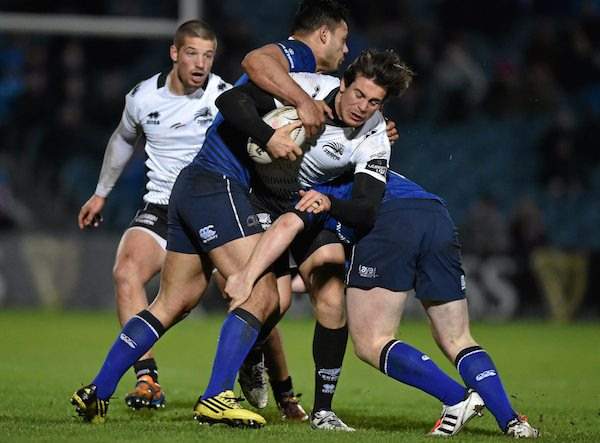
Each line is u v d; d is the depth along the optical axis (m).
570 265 60.62
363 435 19.06
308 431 19.55
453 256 20.12
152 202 25.86
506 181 69.06
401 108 70.19
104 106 67.62
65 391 26.44
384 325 20.09
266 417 23.03
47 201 64.06
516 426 19.45
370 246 19.94
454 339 20.28
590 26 71.00
